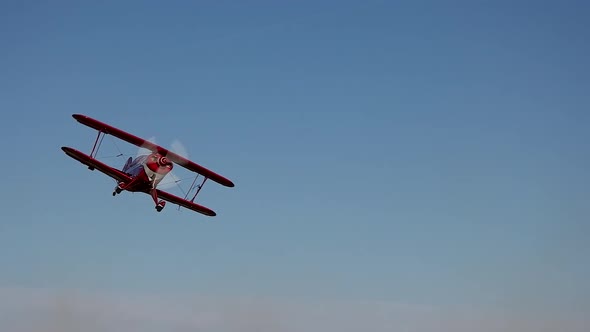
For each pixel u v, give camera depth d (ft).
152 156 112.88
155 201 113.70
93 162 108.58
